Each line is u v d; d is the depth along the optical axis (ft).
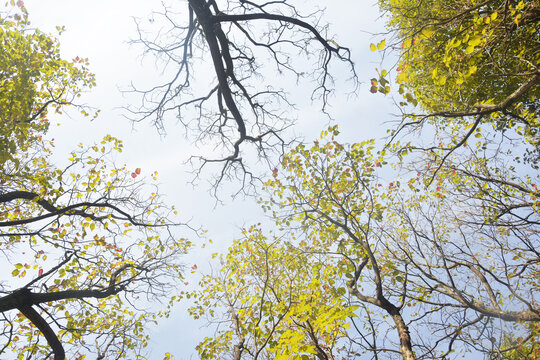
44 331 21.85
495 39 17.25
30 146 31.91
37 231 23.93
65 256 24.79
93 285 25.32
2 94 24.54
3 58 25.77
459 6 18.98
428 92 20.90
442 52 20.30
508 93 32.24
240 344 22.91
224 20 27.02
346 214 26.32
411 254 29.68
